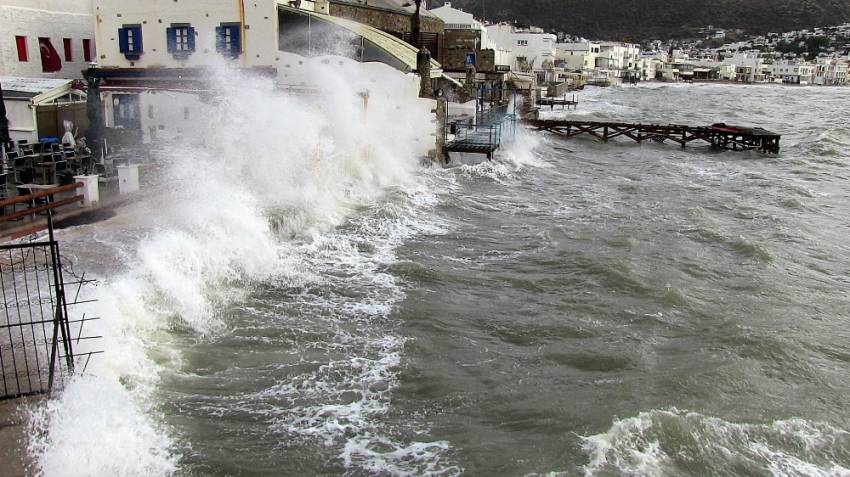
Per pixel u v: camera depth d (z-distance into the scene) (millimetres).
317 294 15695
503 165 35812
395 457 9734
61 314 9906
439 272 17766
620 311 15805
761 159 45375
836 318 16344
